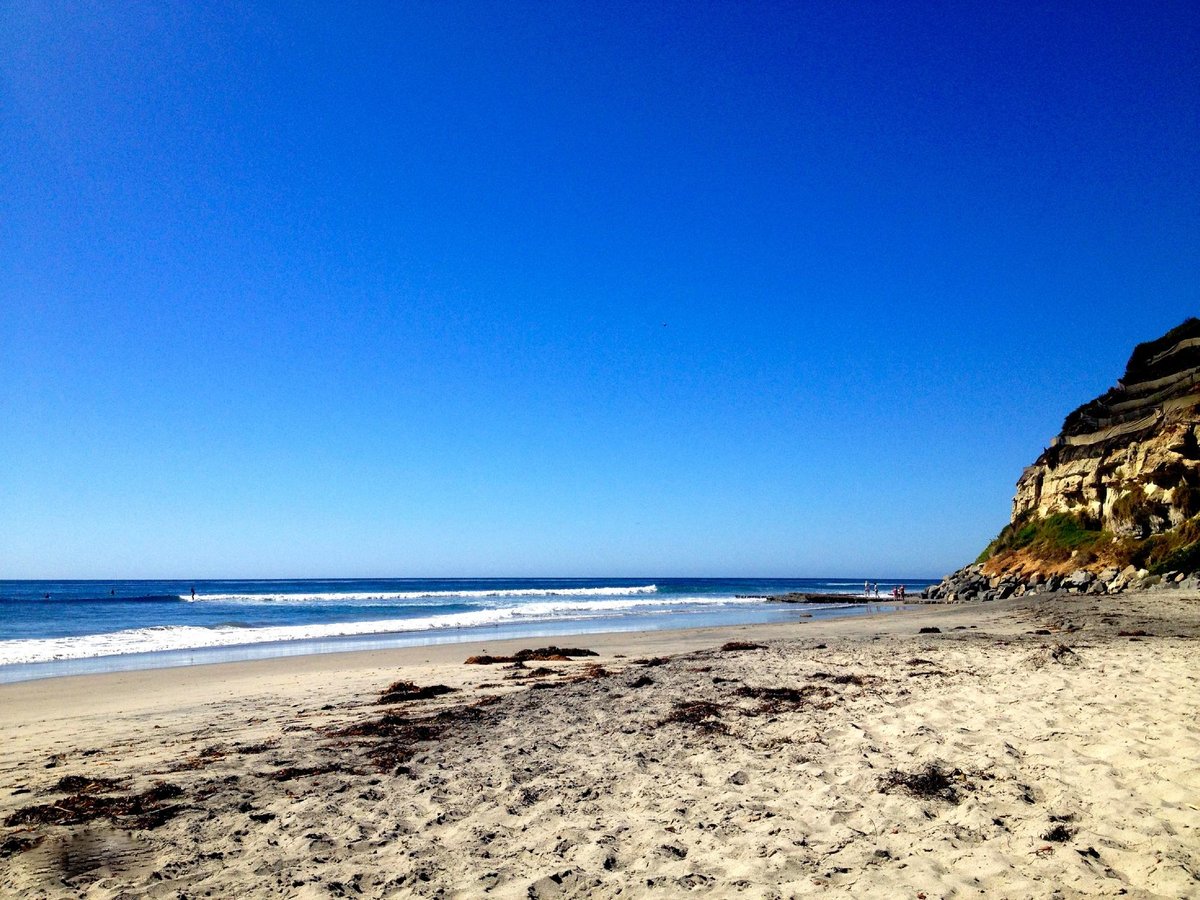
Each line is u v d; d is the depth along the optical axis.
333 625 39.38
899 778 6.96
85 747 10.12
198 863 5.71
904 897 4.71
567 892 5.12
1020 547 48.19
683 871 5.36
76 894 5.21
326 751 9.18
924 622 31.30
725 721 9.84
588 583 162.38
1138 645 15.60
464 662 20.67
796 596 72.19
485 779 7.77
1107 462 42.06
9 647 27.55
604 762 8.23
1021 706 9.42
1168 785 6.21
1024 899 4.57
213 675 19.03
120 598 71.62
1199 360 42.56
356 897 5.13
